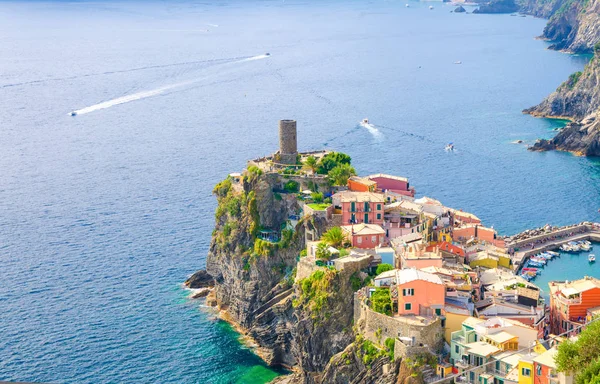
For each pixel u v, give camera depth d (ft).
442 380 542.16
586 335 483.10
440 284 579.07
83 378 642.22
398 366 561.84
